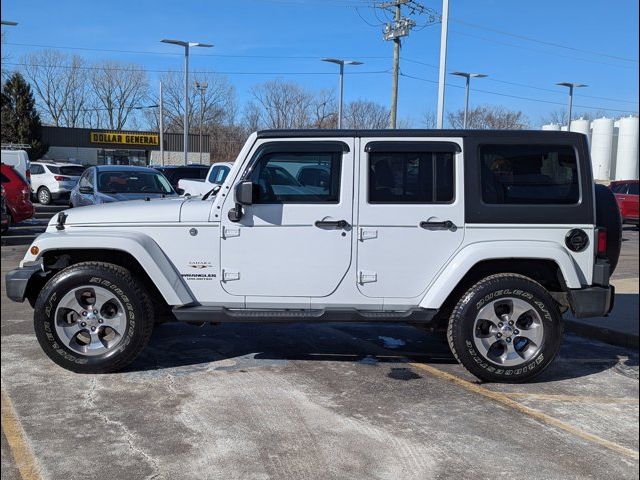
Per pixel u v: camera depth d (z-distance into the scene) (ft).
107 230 16.85
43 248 16.39
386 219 16.49
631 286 31.60
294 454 12.32
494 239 16.51
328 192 16.65
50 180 79.00
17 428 13.34
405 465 11.96
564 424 14.17
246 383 16.42
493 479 11.50
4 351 18.83
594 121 164.76
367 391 16.03
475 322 16.42
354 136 16.52
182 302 16.62
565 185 16.63
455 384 16.79
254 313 16.60
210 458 12.10
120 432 13.23
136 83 247.70
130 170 41.19
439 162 16.58
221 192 16.71
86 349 16.78
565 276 16.26
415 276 16.63
